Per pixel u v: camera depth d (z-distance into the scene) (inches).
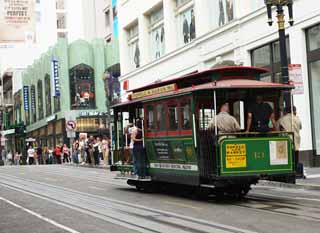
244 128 556.7
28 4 1464.1
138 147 651.5
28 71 2891.2
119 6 1721.2
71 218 457.1
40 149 2172.7
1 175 1111.0
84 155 1568.7
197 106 541.6
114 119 737.6
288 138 540.7
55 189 735.7
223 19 1139.3
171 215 455.2
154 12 1497.3
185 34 1322.6
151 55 1531.7
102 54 2257.6
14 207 552.1
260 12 979.3
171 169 595.8
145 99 641.0
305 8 874.8
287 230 368.2
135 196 619.5
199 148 539.2
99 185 780.6
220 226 391.9
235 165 517.0
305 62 888.9
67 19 3206.2
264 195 584.1
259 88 534.3
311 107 885.8
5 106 3412.9
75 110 2223.2
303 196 565.3
